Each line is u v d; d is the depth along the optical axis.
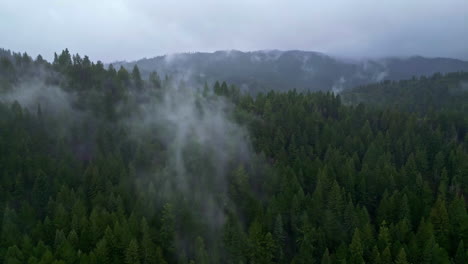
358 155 115.38
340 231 77.00
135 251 66.81
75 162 102.50
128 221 75.62
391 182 91.31
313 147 122.31
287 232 82.38
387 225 79.88
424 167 104.44
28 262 60.41
